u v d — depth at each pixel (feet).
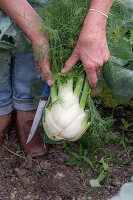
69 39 2.72
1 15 2.83
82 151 3.37
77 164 3.21
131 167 3.17
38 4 3.05
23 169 3.17
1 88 3.29
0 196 2.93
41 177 3.10
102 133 3.28
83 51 2.56
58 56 2.83
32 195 2.94
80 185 3.01
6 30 2.82
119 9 3.08
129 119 3.85
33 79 3.32
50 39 2.71
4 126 3.45
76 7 2.73
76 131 2.80
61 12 2.77
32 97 3.38
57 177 3.07
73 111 2.76
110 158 3.28
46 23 2.74
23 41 2.92
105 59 2.67
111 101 3.78
